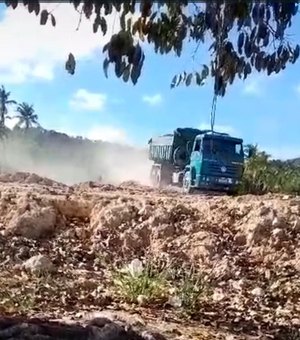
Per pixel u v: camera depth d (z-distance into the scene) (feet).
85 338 12.69
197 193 58.03
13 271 22.17
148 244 27.78
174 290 20.20
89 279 21.88
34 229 27.76
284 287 23.27
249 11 9.62
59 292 19.27
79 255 26.18
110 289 20.54
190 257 26.63
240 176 58.08
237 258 26.58
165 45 9.57
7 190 33.40
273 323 18.20
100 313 16.93
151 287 19.86
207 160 57.36
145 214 29.43
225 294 21.81
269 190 58.49
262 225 28.30
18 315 15.74
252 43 10.25
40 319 14.46
